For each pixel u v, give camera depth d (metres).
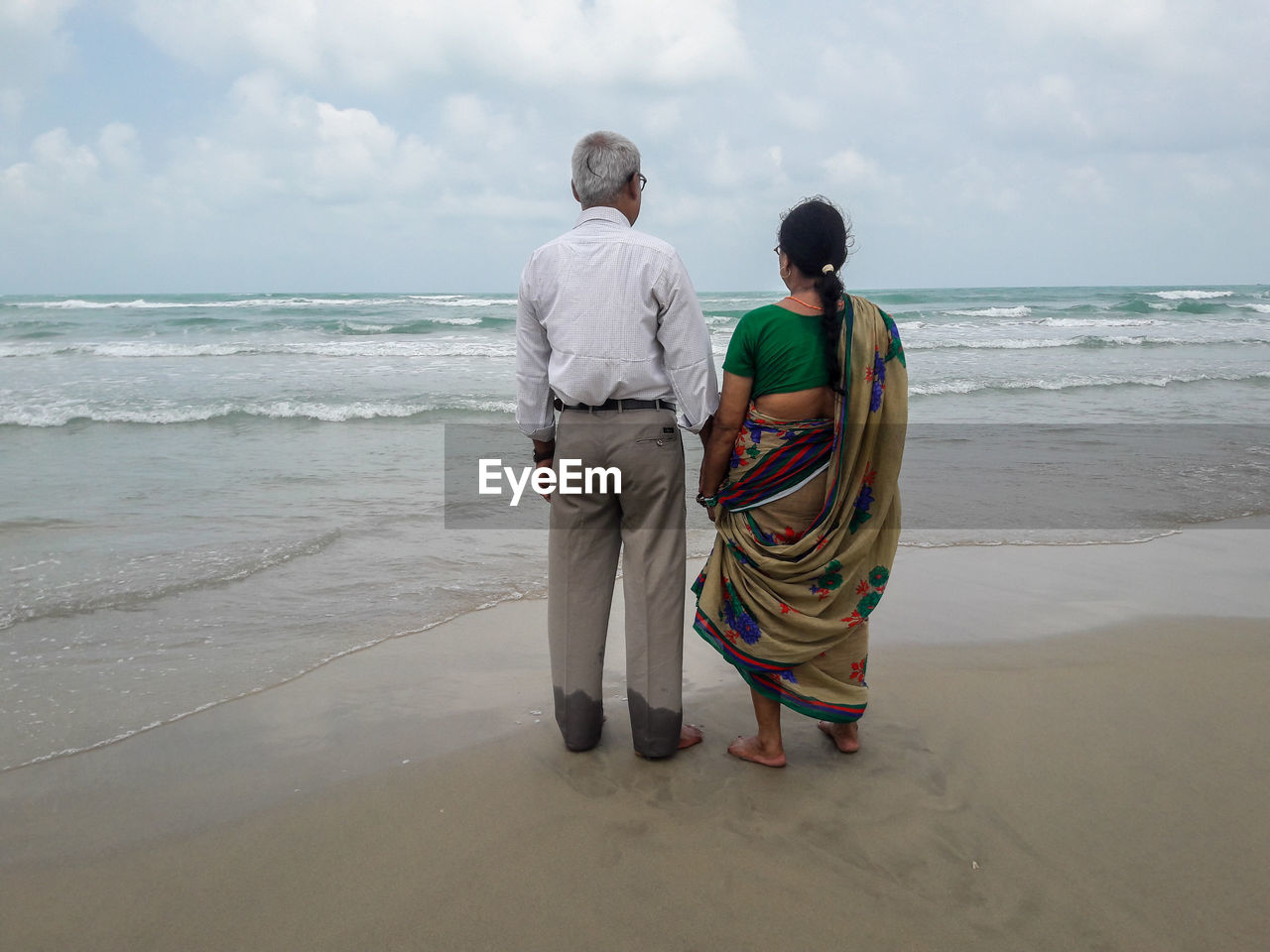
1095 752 2.41
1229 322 26.22
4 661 3.02
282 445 7.54
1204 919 1.72
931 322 26.61
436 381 11.92
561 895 1.81
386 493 5.75
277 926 1.72
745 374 2.18
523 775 2.31
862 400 2.11
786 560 2.19
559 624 2.39
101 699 2.74
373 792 2.21
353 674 2.96
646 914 1.75
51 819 2.08
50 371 12.96
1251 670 2.97
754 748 2.42
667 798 2.20
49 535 4.59
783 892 1.82
